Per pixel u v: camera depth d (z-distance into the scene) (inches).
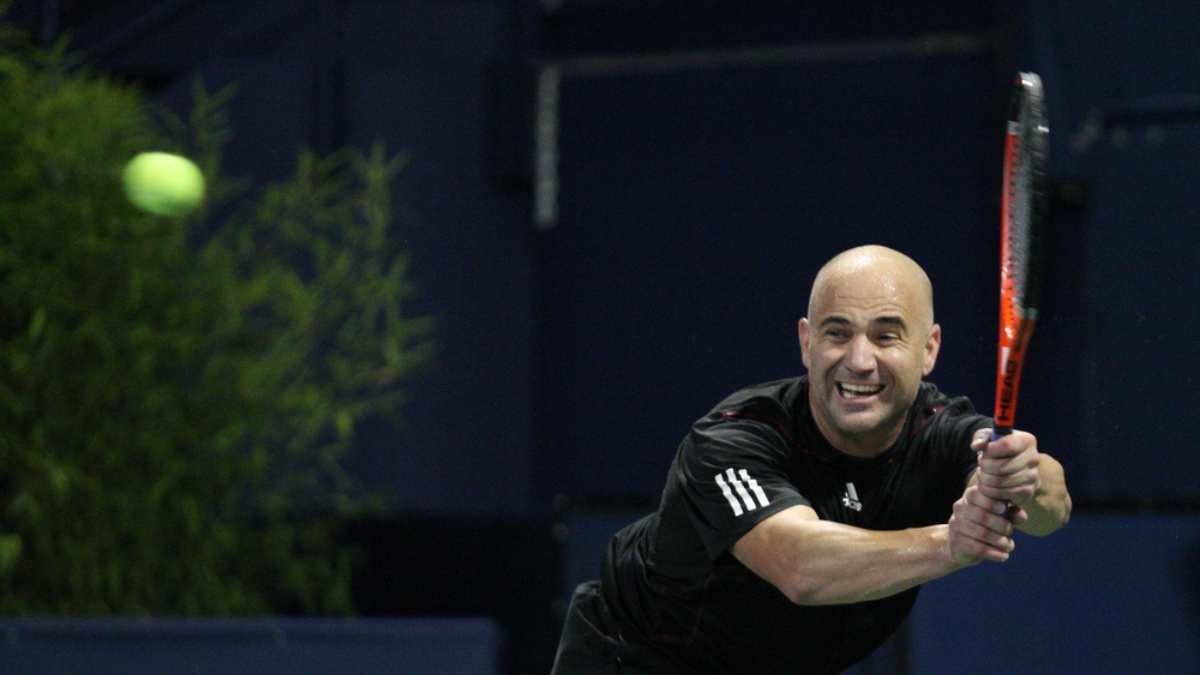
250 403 812.6
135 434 782.5
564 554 693.9
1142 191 806.5
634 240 954.1
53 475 722.8
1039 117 302.2
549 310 957.2
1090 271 810.2
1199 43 821.2
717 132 951.6
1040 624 624.1
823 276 347.3
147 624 615.5
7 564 722.2
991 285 912.9
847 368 339.0
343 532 763.4
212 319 823.7
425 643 618.5
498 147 948.0
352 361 895.7
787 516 334.6
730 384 930.1
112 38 976.3
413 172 948.0
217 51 978.7
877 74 940.0
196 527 758.5
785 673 394.3
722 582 369.1
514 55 952.9
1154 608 624.7
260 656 614.5
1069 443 831.7
